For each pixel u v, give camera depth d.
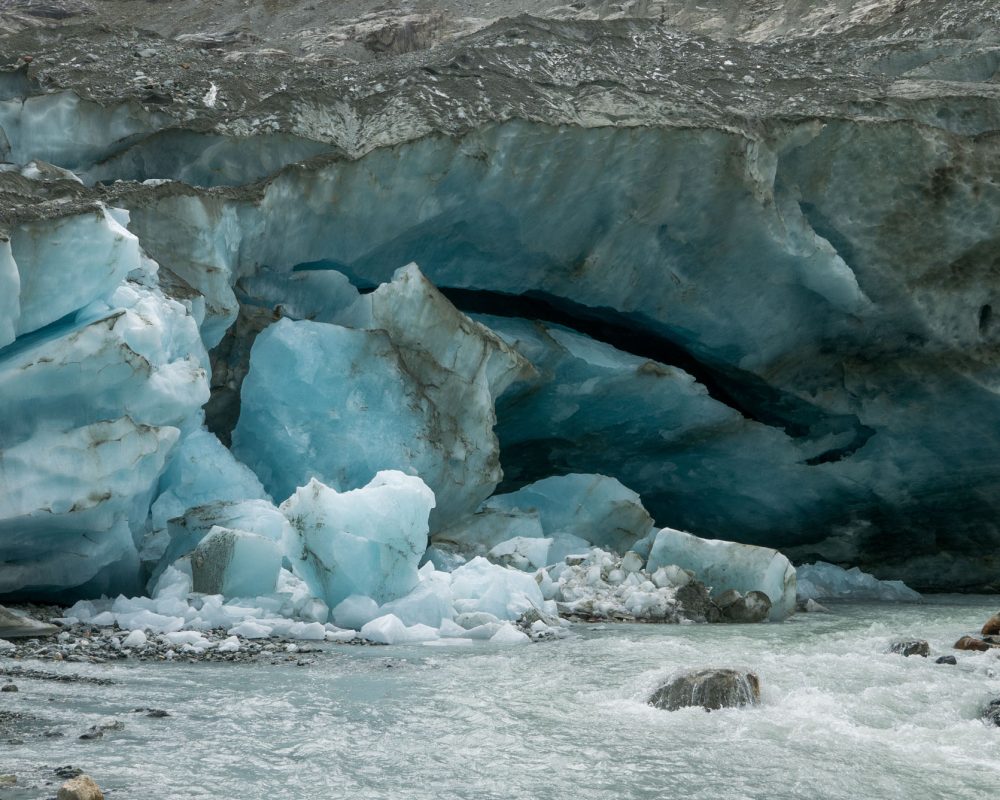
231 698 4.89
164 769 3.65
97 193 8.95
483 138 10.72
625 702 5.02
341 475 9.49
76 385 7.12
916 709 5.01
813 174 11.88
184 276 9.14
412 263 10.07
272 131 10.40
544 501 11.66
